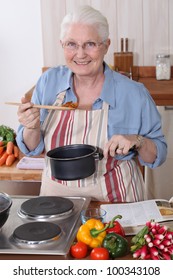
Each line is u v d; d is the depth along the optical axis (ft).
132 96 7.16
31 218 6.07
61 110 7.22
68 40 6.66
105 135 7.07
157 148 7.09
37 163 9.70
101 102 7.16
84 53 6.66
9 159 9.99
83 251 5.24
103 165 7.00
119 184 7.06
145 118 7.21
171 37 13.65
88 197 6.77
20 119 6.75
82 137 7.10
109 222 5.50
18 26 13.92
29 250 5.27
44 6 13.53
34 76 14.32
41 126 7.34
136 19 13.56
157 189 11.94
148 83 13.19
